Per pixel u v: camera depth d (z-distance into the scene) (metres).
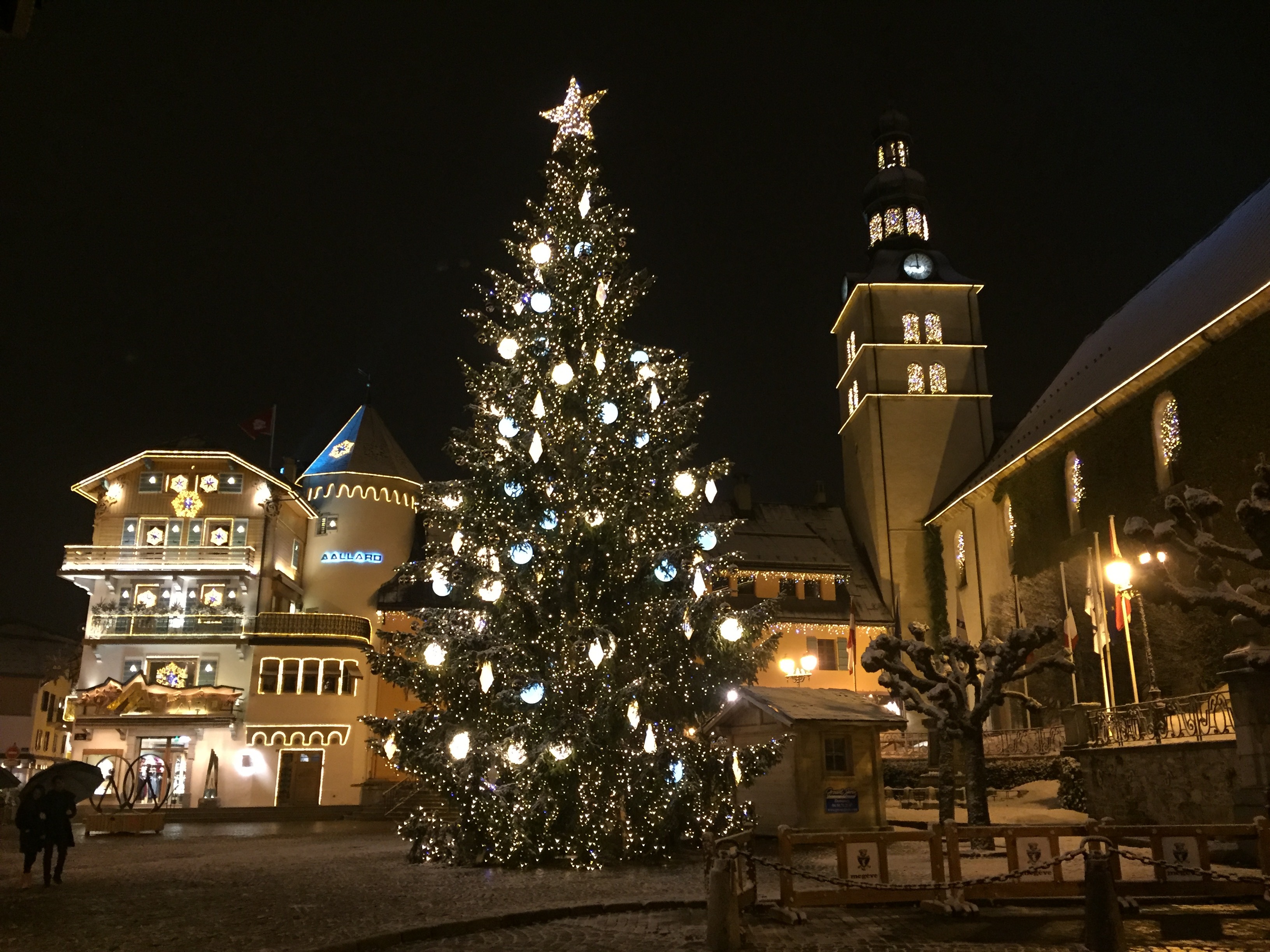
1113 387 37.72
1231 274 34.66
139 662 46.91
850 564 60.03
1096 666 37.94
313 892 15.52
